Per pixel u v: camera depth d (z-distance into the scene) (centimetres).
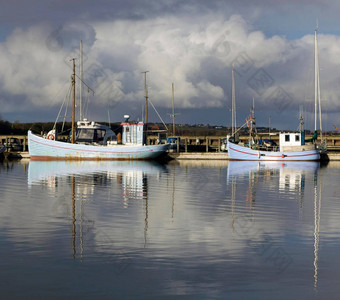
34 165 6375
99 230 1989
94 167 5991
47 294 1284
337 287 1342
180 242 1795
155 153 7625
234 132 8969
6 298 1257
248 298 1263
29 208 2547
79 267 1491
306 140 7600
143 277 1406
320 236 1905
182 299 1256
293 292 1305
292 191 3409
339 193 3291
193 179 4344
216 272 1453
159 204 2727
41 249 1686
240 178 4469
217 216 2341
